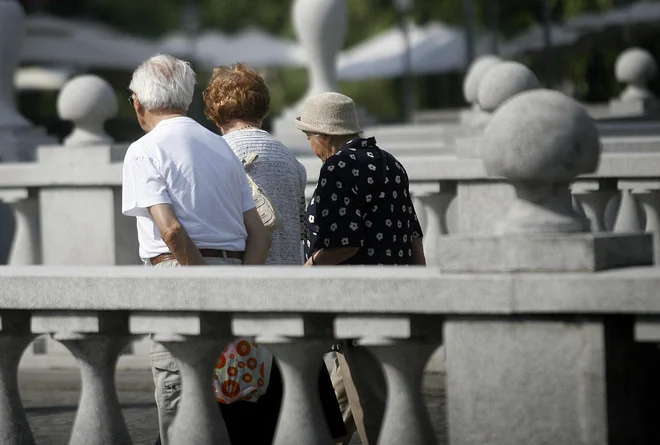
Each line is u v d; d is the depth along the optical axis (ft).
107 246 79.46
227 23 377.71
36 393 70.85
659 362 36.52
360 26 362.12
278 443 37.96
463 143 75.10
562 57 216.33
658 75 197.36
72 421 61.98
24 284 39.11
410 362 36.42
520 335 34.09
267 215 47.37
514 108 33.42
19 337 41.14
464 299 33.91
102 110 82.69
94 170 78.89
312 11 109.60
